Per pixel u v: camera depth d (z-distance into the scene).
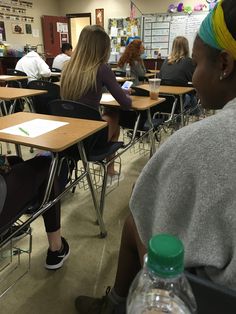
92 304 1.27
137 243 0.74
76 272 1.57
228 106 0.51
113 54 7.93
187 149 0.48
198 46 0.57
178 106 3.20
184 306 0.44
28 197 1.24
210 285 0.45
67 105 1.81
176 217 0.51
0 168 1.28
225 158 0.45
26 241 1.77
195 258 0.48
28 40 8.21
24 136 1.36
